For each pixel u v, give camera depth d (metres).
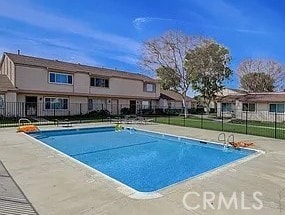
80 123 25.19
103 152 13.95
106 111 36.22
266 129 22.12
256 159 10.17
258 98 33.78
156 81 43.59
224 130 21.03
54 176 7.28
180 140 17.30
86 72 33.78
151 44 52.28
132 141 17.66
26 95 29.22
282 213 5.15
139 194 5.98
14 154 10.16
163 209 5.21
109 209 5.17
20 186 6.42
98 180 6.95
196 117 36.91
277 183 7.07
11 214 4.89
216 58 39.88
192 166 11.17
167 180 9.07
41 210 5.09
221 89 42.72
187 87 39.69
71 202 5.49
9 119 25.42
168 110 45.44
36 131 18.30
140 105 42.62
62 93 31.50
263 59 55.03
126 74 41.53
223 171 8.22
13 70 27.86
